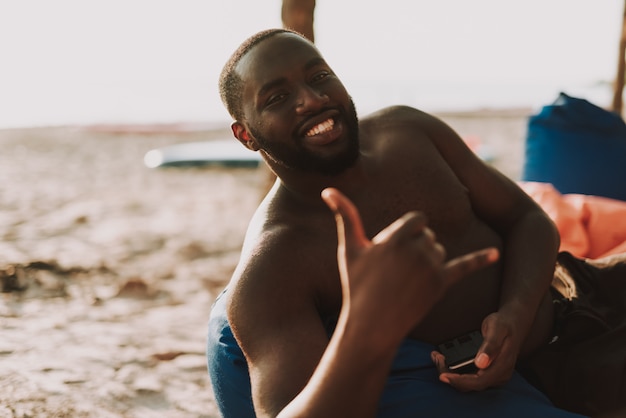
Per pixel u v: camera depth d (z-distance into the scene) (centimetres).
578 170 385
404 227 136
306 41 202
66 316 425
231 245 622
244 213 782
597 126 388
